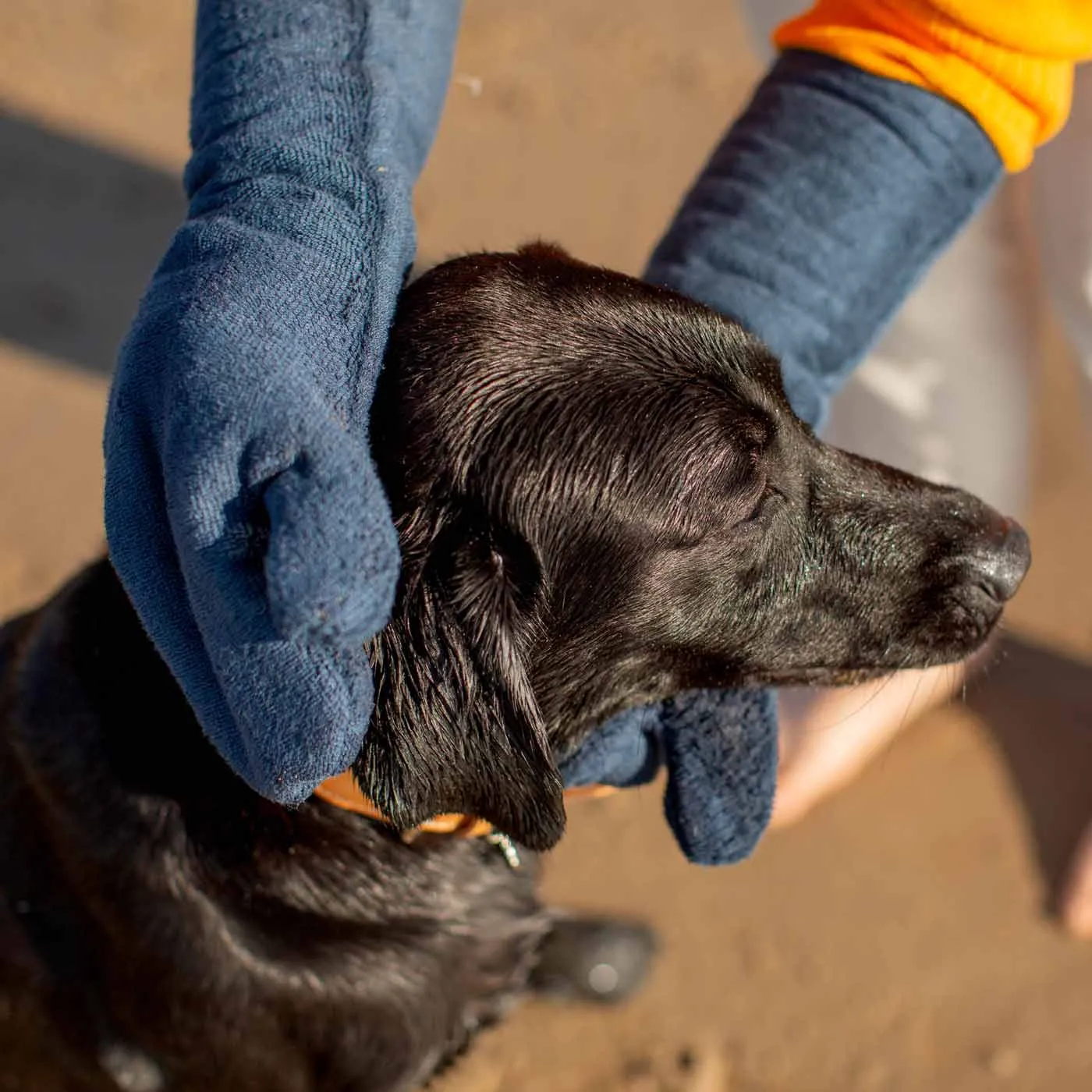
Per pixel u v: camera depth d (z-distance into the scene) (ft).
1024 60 2.48
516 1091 3.31
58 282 4.54
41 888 2.60
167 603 2.13
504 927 2.77
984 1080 3.33
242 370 2.03
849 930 3.51
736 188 2.56
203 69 2.40
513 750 2.27
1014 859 3.59
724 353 2.45
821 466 2.61
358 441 2.09
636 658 2.54
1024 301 3.18
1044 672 3.82
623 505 2.38
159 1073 2.70
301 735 2.04
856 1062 3.35
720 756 2.61
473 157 5.14
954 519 2.68
